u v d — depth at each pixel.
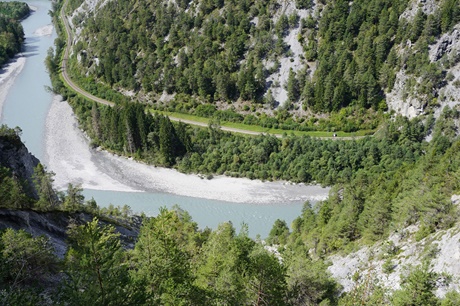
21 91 181.62
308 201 105.62
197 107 149.75
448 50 122.75
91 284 22.05
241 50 151.75
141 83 164.38
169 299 26.61
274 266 30.17
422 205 58.75
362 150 118.25
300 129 135.00
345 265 62.41
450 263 43.72
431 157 81.62
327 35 142.12
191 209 109.50
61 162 131.75
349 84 133.50
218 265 33.06
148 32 173.88
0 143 80.81
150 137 129.75
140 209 109.06
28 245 34.06
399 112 127.56
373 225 69.81
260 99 146.12
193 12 165.88
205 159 126.00
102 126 140.00
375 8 136.75
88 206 83.06
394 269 50.72
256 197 113.88
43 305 25.36
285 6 152.75
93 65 181.62
